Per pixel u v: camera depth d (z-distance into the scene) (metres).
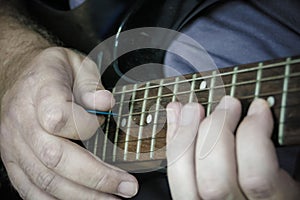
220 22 0.59
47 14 0.68
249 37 0.58
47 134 0.53
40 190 0.57
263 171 0.44
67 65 0.59
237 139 0.45
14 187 0.62
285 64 0.44
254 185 0.44
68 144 0.53
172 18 0.60
